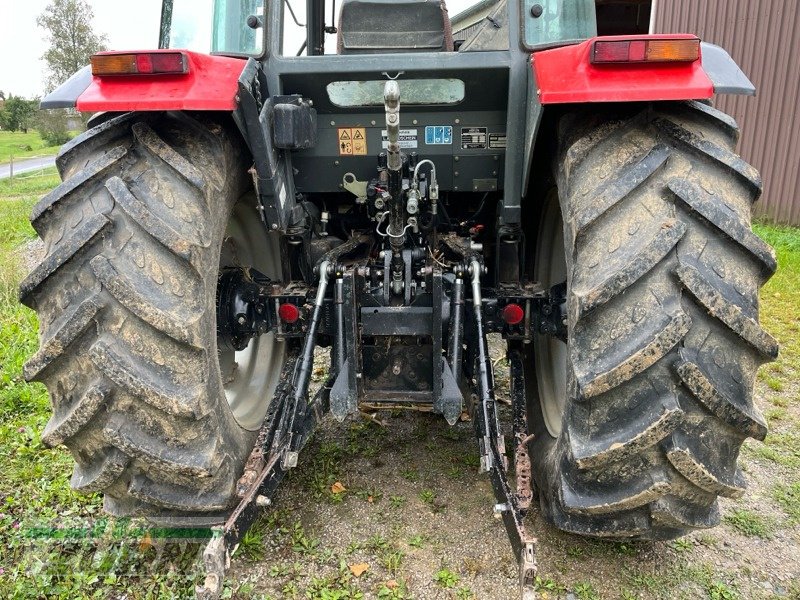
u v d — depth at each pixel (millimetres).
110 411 1901
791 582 2441
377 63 2393
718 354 1803
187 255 1896
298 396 2439
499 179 2744
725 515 2803
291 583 2393
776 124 8930
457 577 2418
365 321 2625
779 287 5926
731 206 1865
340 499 2879
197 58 2033
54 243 1926
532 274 3160
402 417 3641
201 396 1929
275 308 2771
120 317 1862
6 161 35594
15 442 3287
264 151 2225
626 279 1780
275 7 2424
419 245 2826
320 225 3098
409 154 2658
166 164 1996
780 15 8695
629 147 1964
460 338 2549
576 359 1871
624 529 2059
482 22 3090
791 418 3666
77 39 45750
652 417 1794
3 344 4539
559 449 2166
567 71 1975
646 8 7000
